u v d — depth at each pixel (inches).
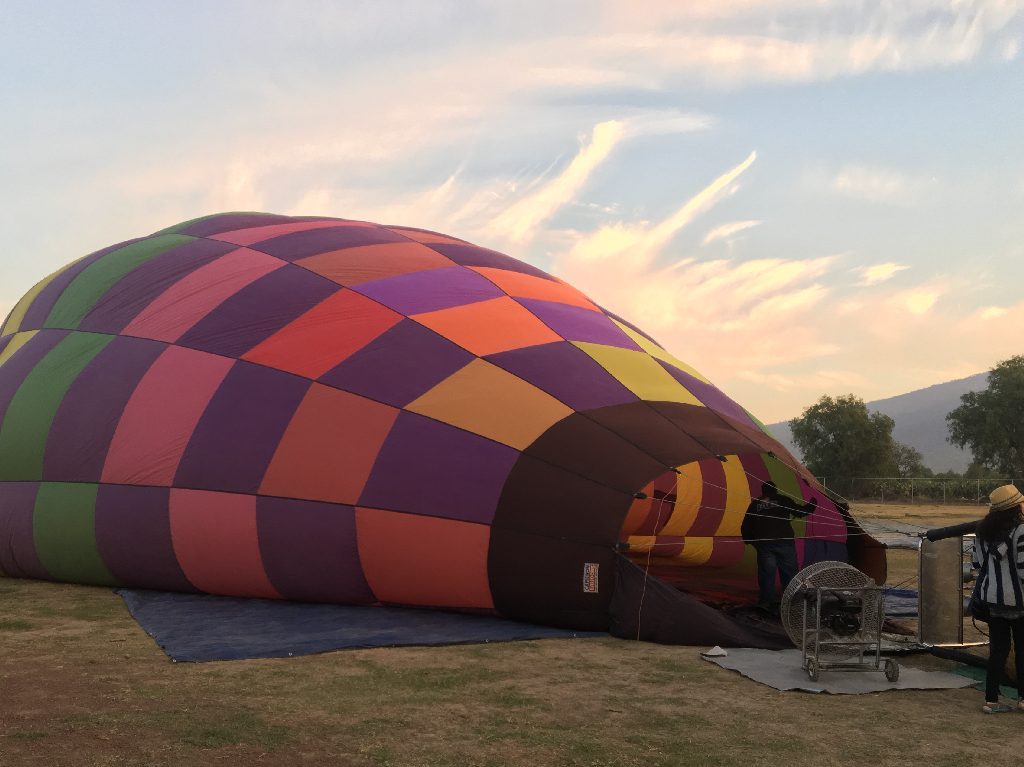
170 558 418.3
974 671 298.0
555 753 206.1
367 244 506.3
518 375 415.8
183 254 517.7
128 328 483.5
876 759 206.4
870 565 473.7
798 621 294.4
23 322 564.4
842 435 2442.2
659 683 275.7
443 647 324.8
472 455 384.8
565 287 537.6
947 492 2116.1
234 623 360.8
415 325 436.5
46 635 339.0
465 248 533.6
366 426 400.8
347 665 293.4
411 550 376.8
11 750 199.8
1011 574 249.0
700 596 449.4
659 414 413.4
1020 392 2496.3
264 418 414.6
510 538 363.6
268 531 396.8
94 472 443.5
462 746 210.2
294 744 209.2
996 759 207.5
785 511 426.3
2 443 487.2
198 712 233.8
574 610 353.1
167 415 435.2
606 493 364.2
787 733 225.5
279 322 447.2
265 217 581.3
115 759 195.2
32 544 463.8
